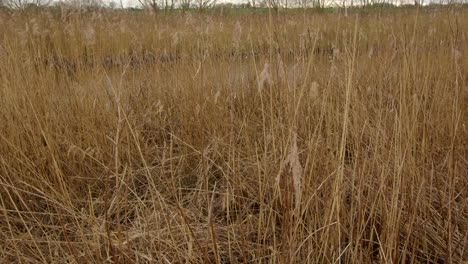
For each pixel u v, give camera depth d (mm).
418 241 1864
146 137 3314
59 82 3328
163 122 3314
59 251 2051
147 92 3576
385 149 2158
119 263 1692
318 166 2025
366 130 2617
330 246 1767
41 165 2598
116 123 2939
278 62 2104
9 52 3064
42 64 3215
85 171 2811
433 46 3238
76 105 3111
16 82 2922
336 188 1577
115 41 3939
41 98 2996
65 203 2248
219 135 2871
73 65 3568
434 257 1878
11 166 2578
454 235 1911
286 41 2539
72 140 2885
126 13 5410
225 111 3029
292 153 1305
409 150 1879
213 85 3238
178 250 1845
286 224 1601
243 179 2543
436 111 2760
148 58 3779
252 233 2135
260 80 1562
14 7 5457
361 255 1654
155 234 2053
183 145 3061
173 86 3557
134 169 2887
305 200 1754
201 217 2316
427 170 2154
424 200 1924
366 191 2156
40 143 2629
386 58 3215
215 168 2908
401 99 1894
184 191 2723
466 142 2596
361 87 2971
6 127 2822
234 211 2406
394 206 1662
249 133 2934
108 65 3504
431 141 2459
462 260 1777
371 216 1845
